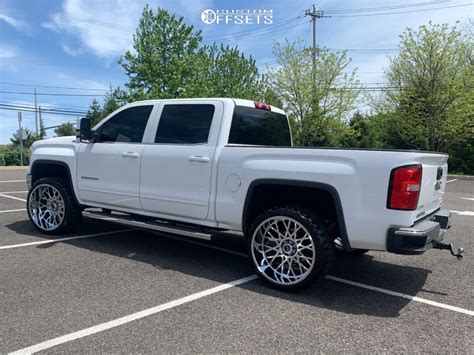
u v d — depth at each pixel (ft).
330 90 77.30
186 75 76.89
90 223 22.50
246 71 94.12
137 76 76.64
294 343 9.48
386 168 11.25
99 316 10.64
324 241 12.16
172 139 15.74
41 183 19.33
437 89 70.90
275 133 17.95
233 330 10.05
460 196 38.81
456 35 68.85
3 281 13.03
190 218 15.12
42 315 10.61
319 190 12.62
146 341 9.39
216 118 14.87
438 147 76.23
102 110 133.90
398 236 11.05
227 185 13.98
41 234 19.54
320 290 13.10
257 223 13.24
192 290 12.73
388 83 80.18
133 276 13.88
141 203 16.30
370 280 14.25
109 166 17.24
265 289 13.02
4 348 8.95
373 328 10.37
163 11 75.72
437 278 14.56
